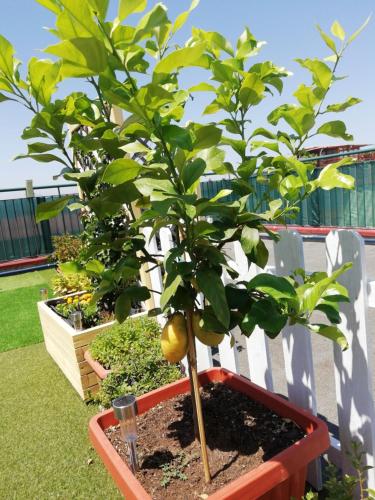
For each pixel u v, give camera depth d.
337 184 1.36
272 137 1.64
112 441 1.76
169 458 1.63
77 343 3.03
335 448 1.87
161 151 1.35
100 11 0.93
